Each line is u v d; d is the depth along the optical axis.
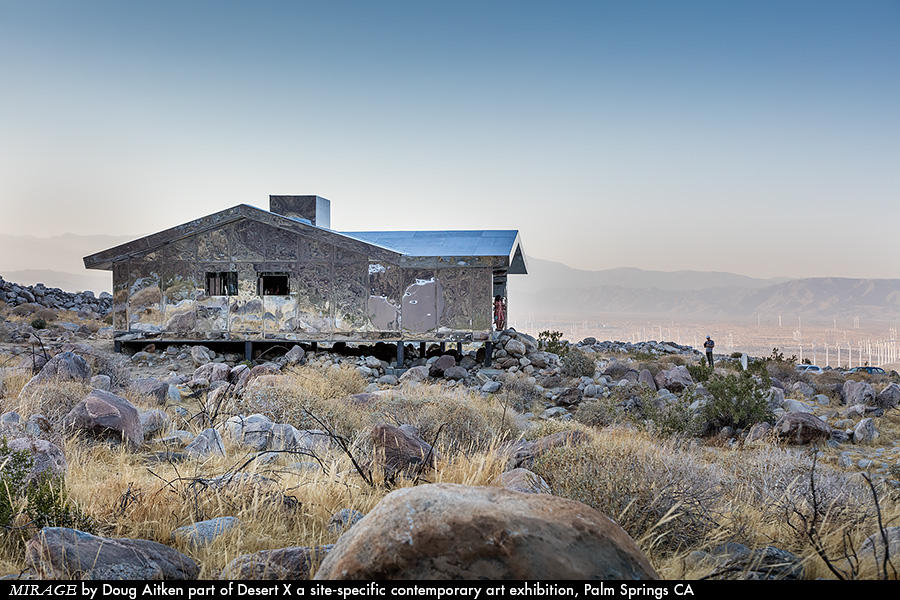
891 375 33.06
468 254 25.03
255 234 25.25
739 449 14.76
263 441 10.13
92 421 9.70
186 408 14.95
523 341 26.28
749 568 4.84
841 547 5.93
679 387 23.61
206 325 25.38
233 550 5.19
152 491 6.56
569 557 3.13
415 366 24.36
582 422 16.61
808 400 22.28
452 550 3.08
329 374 19.19
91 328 35.75
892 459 13.59
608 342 48.22
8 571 4.62
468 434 11.66
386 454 8.22
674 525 6.06
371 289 24.80
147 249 25.50
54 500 5.60
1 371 15.84
